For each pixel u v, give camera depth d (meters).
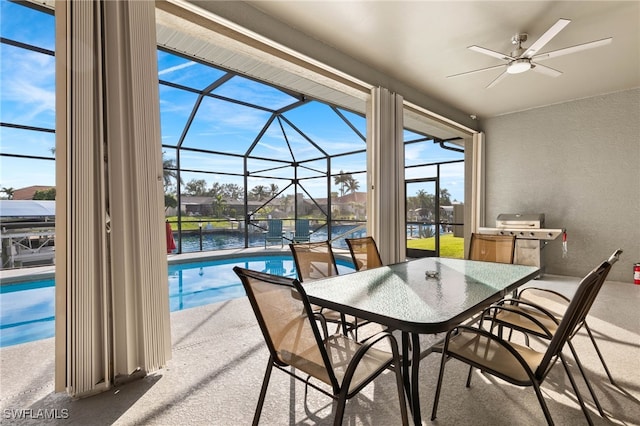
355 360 1.23
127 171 2.00
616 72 4.03
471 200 6.06
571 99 5.03
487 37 3.21
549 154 5.29
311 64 3.30
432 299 1.68
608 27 3.02
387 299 1.69
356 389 1.28
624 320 3.06
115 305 1.97
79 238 1.82
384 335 1.35
